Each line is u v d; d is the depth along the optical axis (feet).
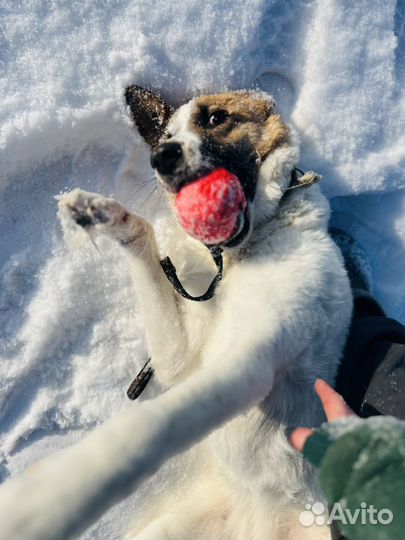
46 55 1.63
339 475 0.92
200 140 1.38
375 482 0.88
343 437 0.95
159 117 1.64
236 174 1.45
